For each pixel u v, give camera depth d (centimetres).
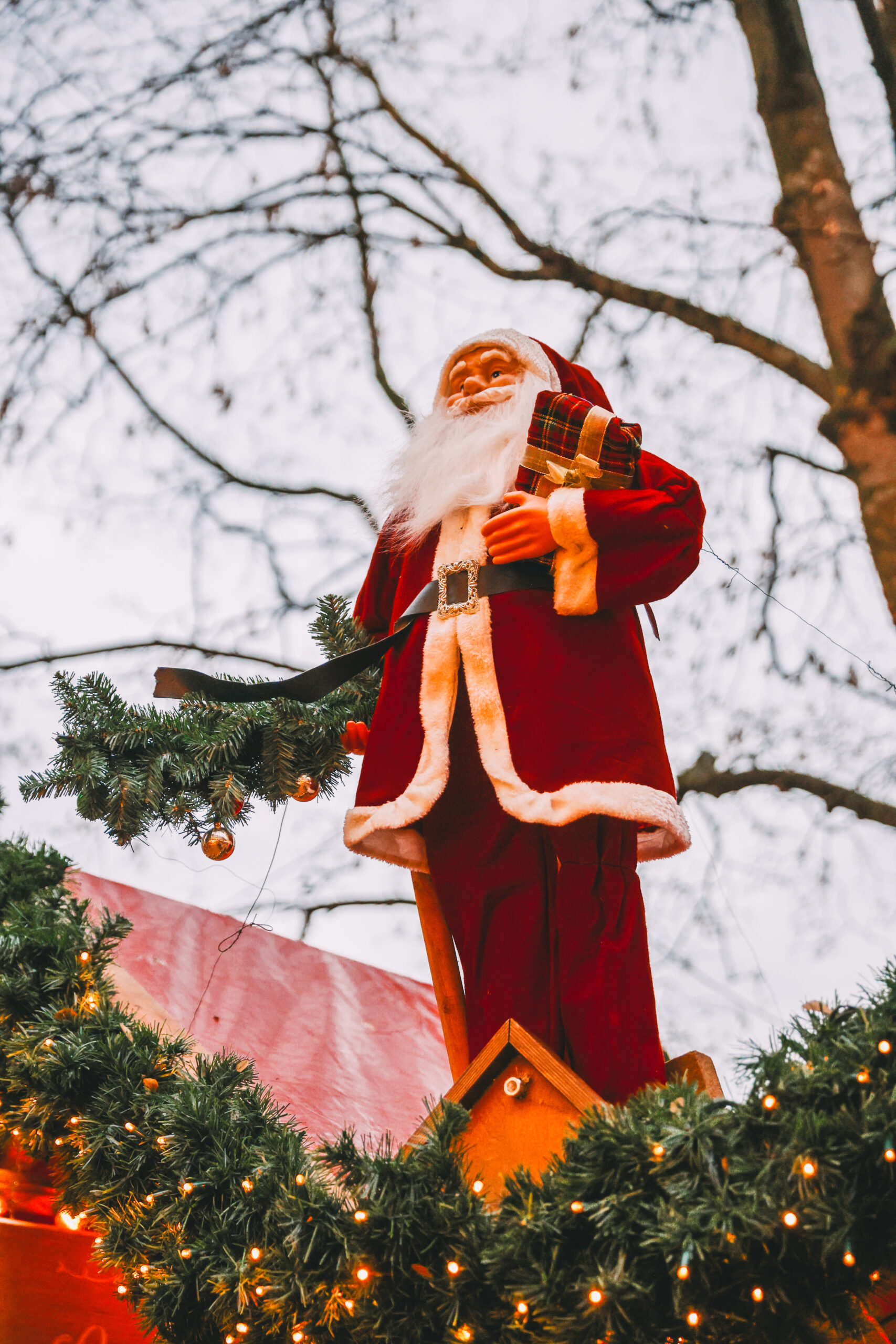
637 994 178
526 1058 160
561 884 182
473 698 192
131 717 239
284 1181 150
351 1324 140
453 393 232
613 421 200
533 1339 133
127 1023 186
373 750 202
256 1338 149
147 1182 163
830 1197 122
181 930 289
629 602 193
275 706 235
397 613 216
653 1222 126
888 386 544
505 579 199
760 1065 130
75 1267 186
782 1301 127
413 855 201
